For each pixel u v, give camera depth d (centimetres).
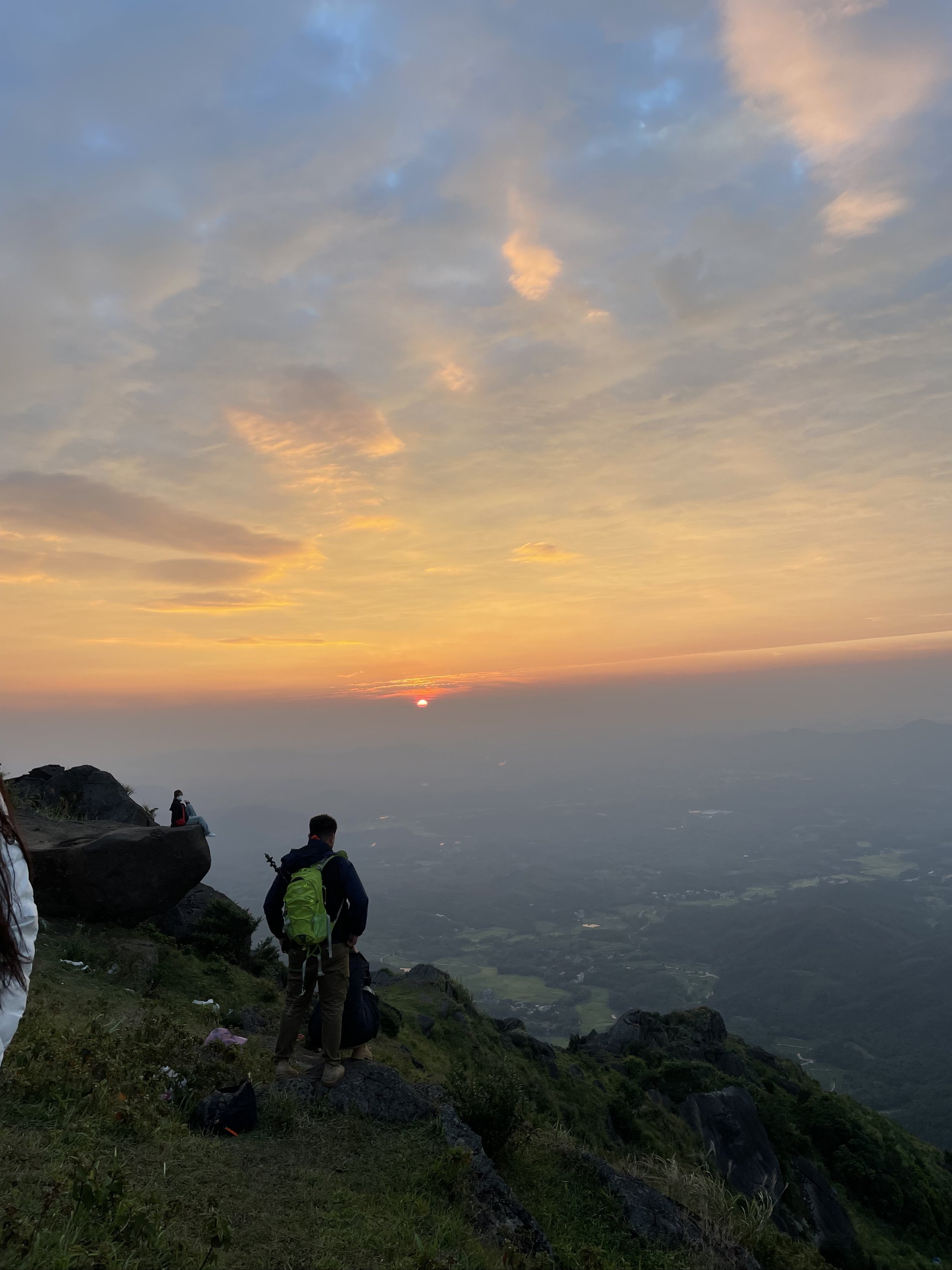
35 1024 676
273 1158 526
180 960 1367
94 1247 315
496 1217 558
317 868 666
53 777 1945
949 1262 2639
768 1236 819
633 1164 941
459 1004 2350
